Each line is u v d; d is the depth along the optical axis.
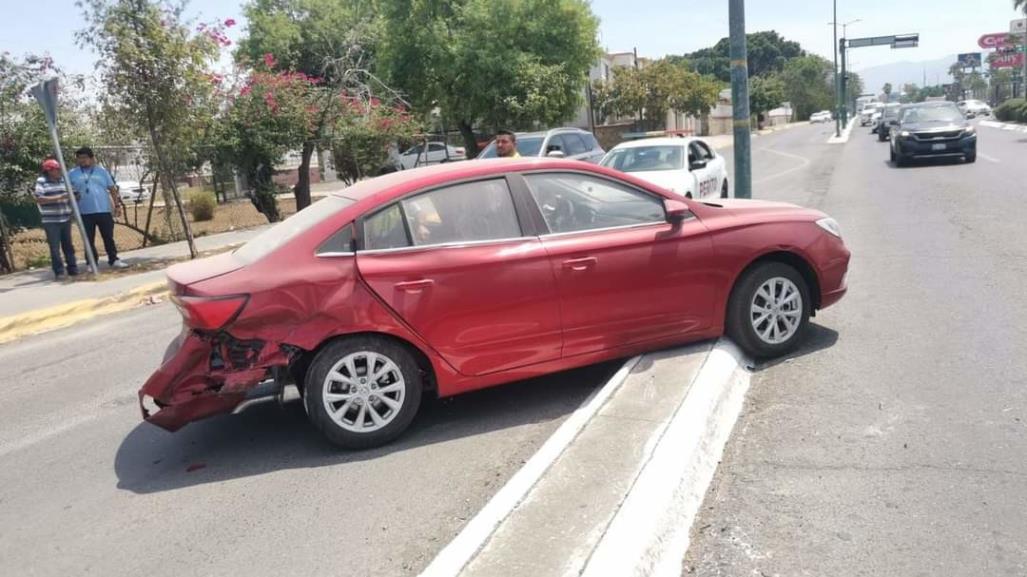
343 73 21.61
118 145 14.59
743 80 9.97
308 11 35.78
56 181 11.79
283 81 17.14
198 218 21.56
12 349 8.58
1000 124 42.06
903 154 20.77
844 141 40.88
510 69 24.97
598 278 5.03
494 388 5.61
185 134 12.85
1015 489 3.58
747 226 5.45
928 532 3.30
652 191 5.36
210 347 4.55
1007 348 5.39
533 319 4.92
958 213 11.70
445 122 28.28
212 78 13.09
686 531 3.43
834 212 12.95
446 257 4.76
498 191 5.02
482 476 4.24
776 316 5.52
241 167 17.50
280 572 3.47
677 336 5.33
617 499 3.44
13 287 11.49
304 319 4.54
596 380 5.59
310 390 4.59
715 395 4.55
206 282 4.54
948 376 4.98
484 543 3.21
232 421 5.49
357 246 4.69
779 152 34.72
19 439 5.59
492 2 25.30
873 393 4.81
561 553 3.08
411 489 4.16
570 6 25.91
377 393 4.70
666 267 5.19
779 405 4.77
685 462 3.75
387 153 19.72
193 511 4.14
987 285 7.17
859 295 7.20
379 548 3.59
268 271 4.57
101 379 7.00
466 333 4.80
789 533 3.38
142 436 5.39
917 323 6.16
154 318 9.42
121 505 4.30
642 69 46.44
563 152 15.91
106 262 13.31
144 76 11.66
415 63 26.41
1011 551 3.13
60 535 4.02
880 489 3.68
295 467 4.58
